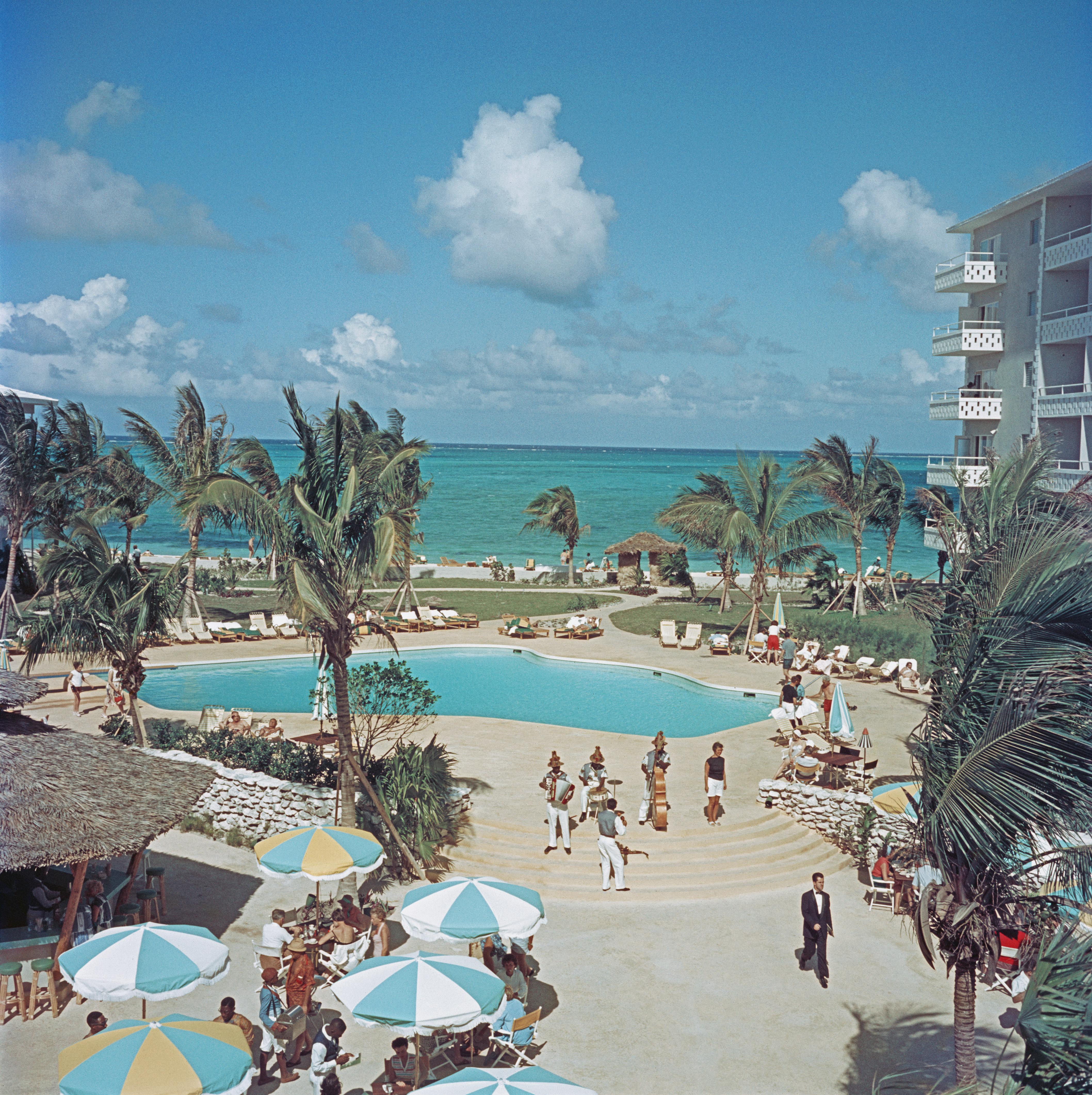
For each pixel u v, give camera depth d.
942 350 46.00
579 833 20.02
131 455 42.97
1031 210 42.25
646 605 50.53
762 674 34.97
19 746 15.49
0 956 14.18
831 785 21.44
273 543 17.61
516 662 38.34
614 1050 13.09
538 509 61.22
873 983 14.99
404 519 18.27
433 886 14.42
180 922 16.62
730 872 18.73
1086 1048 8.23
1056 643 9.93
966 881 10.26
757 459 39.84
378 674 20.50
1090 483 16.92
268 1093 12.12
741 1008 14.22
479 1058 12.90
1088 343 37.88
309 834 15.70
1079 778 9.29
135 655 23.83
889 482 47.12
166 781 16.06
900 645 35.97
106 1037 10.33
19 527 37.19
